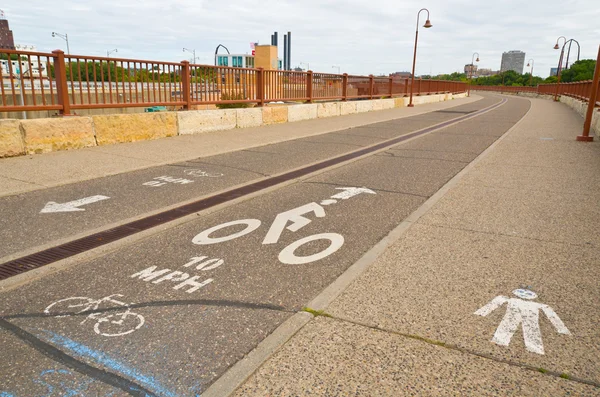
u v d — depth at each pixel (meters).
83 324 2.81
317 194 6.21
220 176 7.28
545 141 12.11
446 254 4.03
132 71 10.50
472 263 3.83
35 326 2.78
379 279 3.50
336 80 20.56
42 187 6.27
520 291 3.30
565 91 39.25
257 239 4.39
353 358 2.47
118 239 4.32
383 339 2.66
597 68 11.66
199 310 3.00
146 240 4.32
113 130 9.96
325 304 3.10
